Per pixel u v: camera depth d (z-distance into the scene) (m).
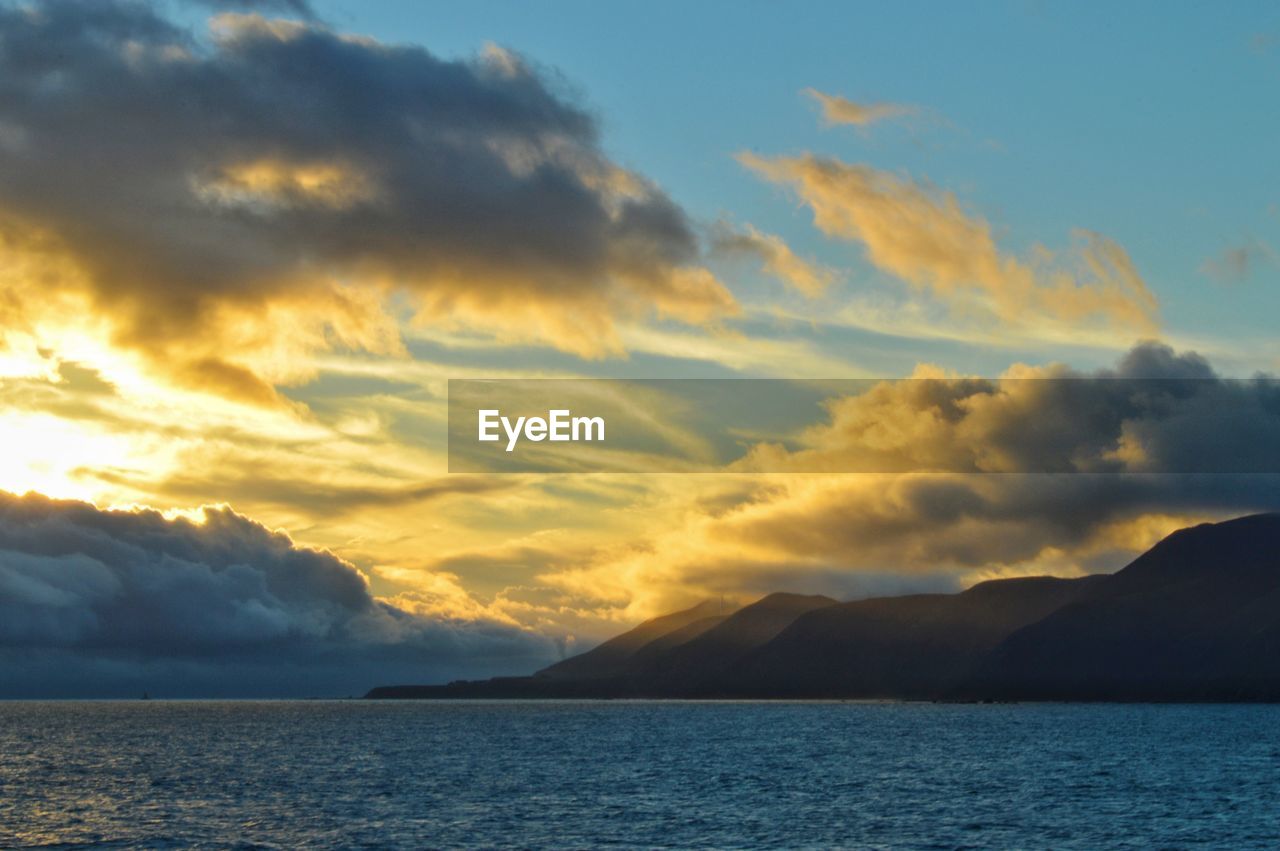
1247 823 89.44
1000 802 103.25
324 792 113.00
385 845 78.69
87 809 99.69
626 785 119.25
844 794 110.19
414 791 113.69
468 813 95.31
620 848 76.81
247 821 91.12
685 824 88.00
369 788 116.75
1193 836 82.62
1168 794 110.12
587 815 93.75
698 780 125.19
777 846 77.69
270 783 123.06
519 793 111.56
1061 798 106.69
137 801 105.50
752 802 103.25
